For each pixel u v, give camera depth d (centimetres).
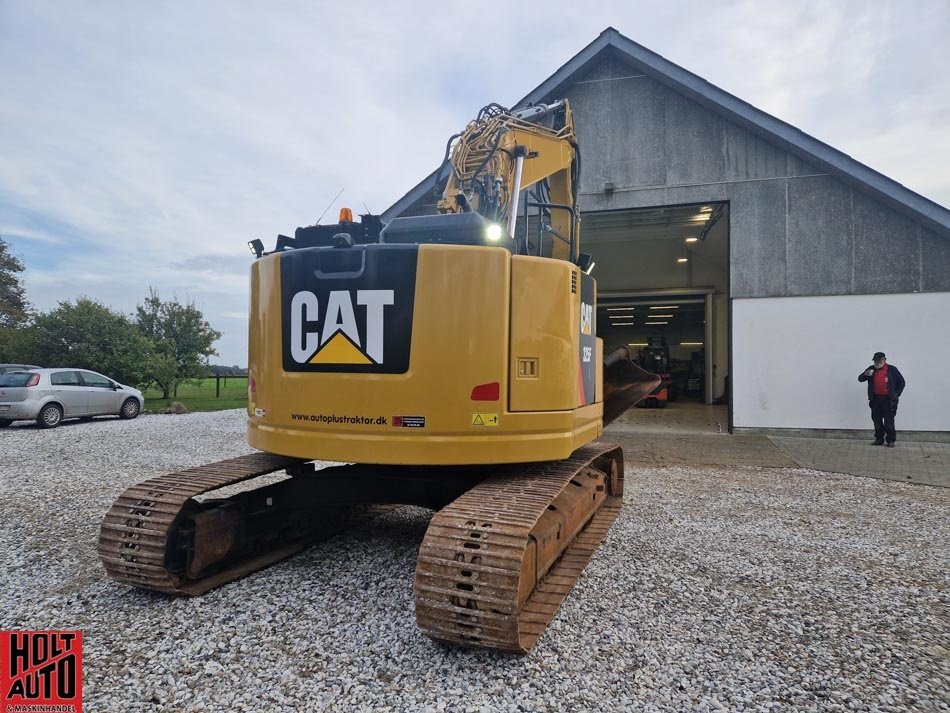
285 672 280
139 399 1544
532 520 297
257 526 433
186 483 390
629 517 572
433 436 337
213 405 1981
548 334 360
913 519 579
